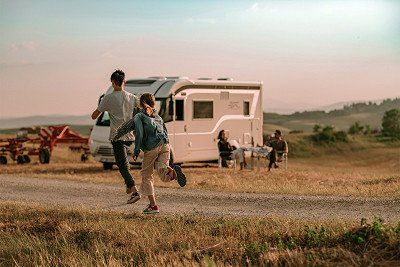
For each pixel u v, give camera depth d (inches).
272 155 1039.0
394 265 331.3
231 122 1147.9
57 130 1307.8
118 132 479.5
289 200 586.6
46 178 867.4
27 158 1290.6
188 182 785.6
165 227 438.0
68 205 563.2
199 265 352.2
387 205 546.6
